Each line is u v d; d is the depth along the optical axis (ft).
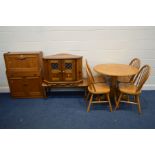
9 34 9.60
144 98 9.87
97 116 8.10
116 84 9.25
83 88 10.84
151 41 9.86
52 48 10.00
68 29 9.59
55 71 9.18
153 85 10.92
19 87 9.70
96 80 9.55
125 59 10.31
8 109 8.80
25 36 9.67
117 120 7.76
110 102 9.22
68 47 9.99
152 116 8.07
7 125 7.47
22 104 9.32
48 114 8.32
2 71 10.52
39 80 9.55
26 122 7.68
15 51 9.94
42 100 9.77
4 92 10.93
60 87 10.51
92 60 10.30
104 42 9.89
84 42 9.88
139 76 8.64
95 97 9.84
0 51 9.98
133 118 7.91
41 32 9.61
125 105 9.17
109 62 10.37
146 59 10.30
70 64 9.04
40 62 9.46
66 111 8.57
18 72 9.32
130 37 9.78
